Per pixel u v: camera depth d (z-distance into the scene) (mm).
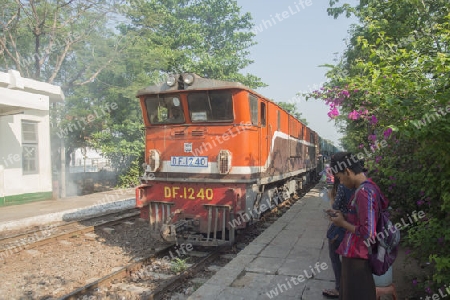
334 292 4531
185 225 7340
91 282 5977
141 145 18688
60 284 5910
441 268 3412
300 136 14883
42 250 7738
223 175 7387
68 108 17266
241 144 7344
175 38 23484
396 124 4105
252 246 7027
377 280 4027
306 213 10633
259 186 8461
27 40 17719
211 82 7441
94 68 17359
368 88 4973
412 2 6535
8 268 6664
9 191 12578
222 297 4676
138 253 7539
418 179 4523
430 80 3828
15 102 10711
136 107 18625
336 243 4297
